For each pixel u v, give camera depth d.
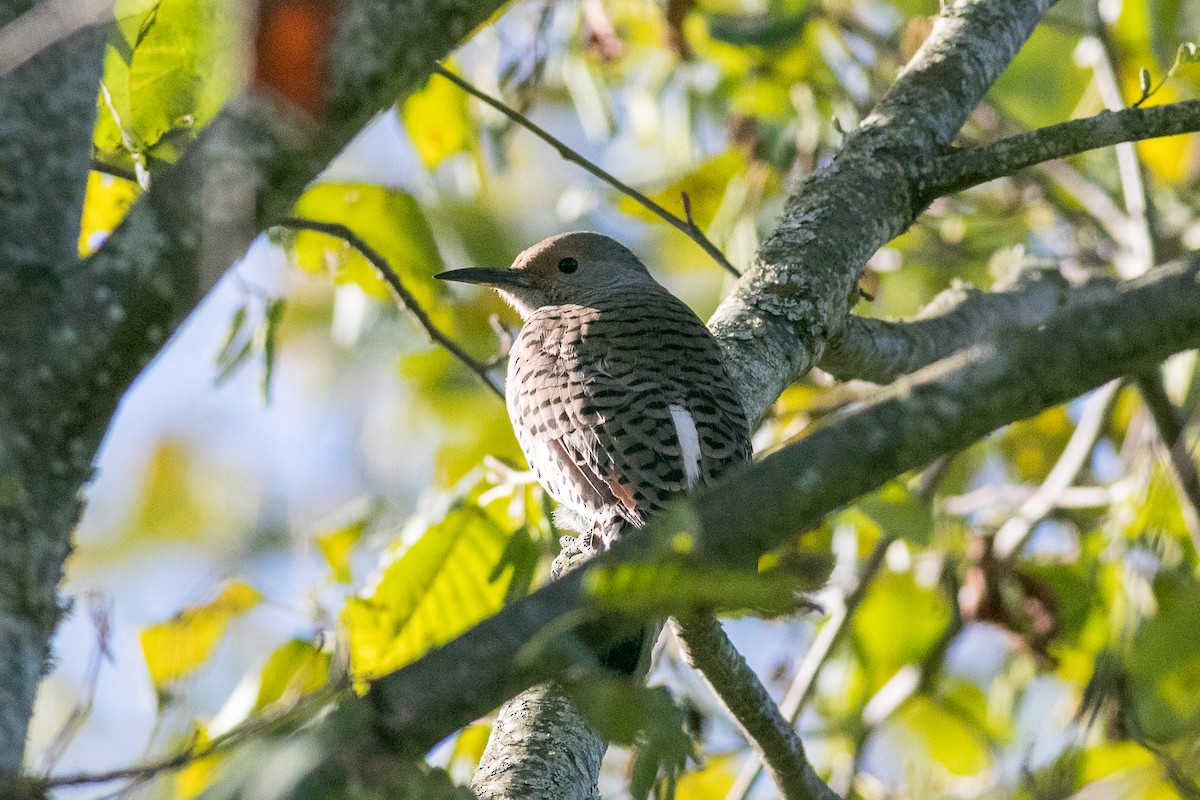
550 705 7.87
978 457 14.85
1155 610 11.29
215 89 6.74
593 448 9.95
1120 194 14.84
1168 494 11.55
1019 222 14.49
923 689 12.62
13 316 4.95
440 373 15.93
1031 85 14.81
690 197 13.09
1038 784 9.79
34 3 5.18
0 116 5.15
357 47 5.01
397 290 9.48
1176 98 13.88
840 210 9.78
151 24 7.06
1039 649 12.04
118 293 4.98
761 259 9.95
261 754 4.41
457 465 12.62
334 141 5.05
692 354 10.05
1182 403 12.91
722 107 13.45
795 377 9.62
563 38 12.98
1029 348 4.71
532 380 10.55
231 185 4.95
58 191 5.20
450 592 9.93
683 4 12.20
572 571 4.70
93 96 5.41
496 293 15.63
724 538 4.67
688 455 9.56
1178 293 4.64
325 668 9.35
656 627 7.05
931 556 13.36
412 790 4.51
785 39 11.41
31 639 4.87
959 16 10.48
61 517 5.00
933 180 9.76
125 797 4.73
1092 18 12.54
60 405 4.95
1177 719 11.40
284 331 16.95
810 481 4.71
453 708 4.58
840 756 12.41
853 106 13.01
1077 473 12.31
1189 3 14.14
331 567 10.88
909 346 10.62
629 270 13.09
